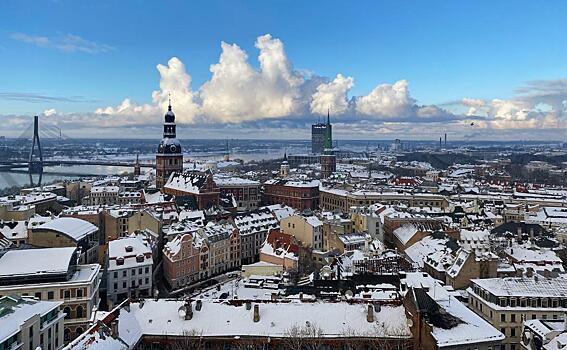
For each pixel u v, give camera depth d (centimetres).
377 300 11819
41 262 16050
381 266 19225
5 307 12238
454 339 10181
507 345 13888
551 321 12769
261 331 10881
